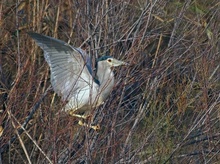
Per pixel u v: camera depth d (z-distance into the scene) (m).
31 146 12.79
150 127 12.47
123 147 11.56
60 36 16.28
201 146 12.51
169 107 13.20
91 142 11.05
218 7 15.28
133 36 13.48
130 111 13.09
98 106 11.66
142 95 13.05
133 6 14.79
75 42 14.35
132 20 14.29
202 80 13.09
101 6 14.01
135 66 12.26
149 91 12.87
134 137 12.73
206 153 12.90
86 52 12.38
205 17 16.11
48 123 10.80
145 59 13.25
